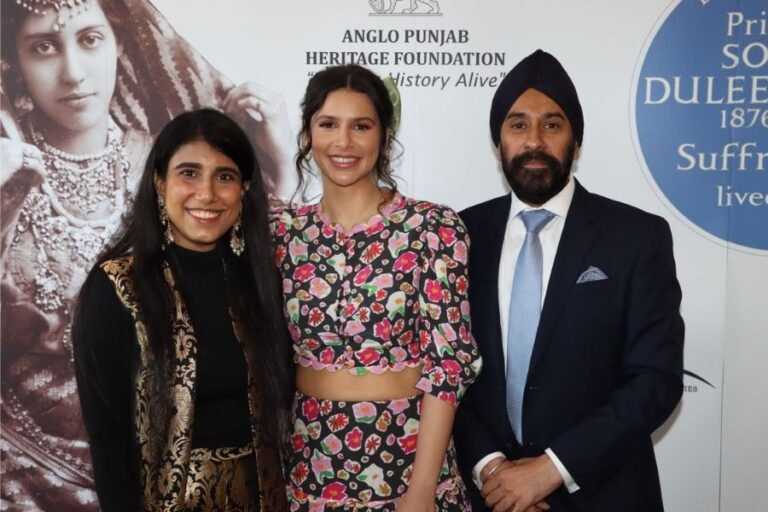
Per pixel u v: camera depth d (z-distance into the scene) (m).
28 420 2.49
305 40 2.46
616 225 1.82
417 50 2.47
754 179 2.47
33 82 2.44
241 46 2.46
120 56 2.44
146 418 1.46
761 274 2.49
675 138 2.47
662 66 2.46
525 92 1.82
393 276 1.63
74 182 2.46
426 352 1.64
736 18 2.44
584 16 2.45
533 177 1.81
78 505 2.51
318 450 1.65
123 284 1.48
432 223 1.66
